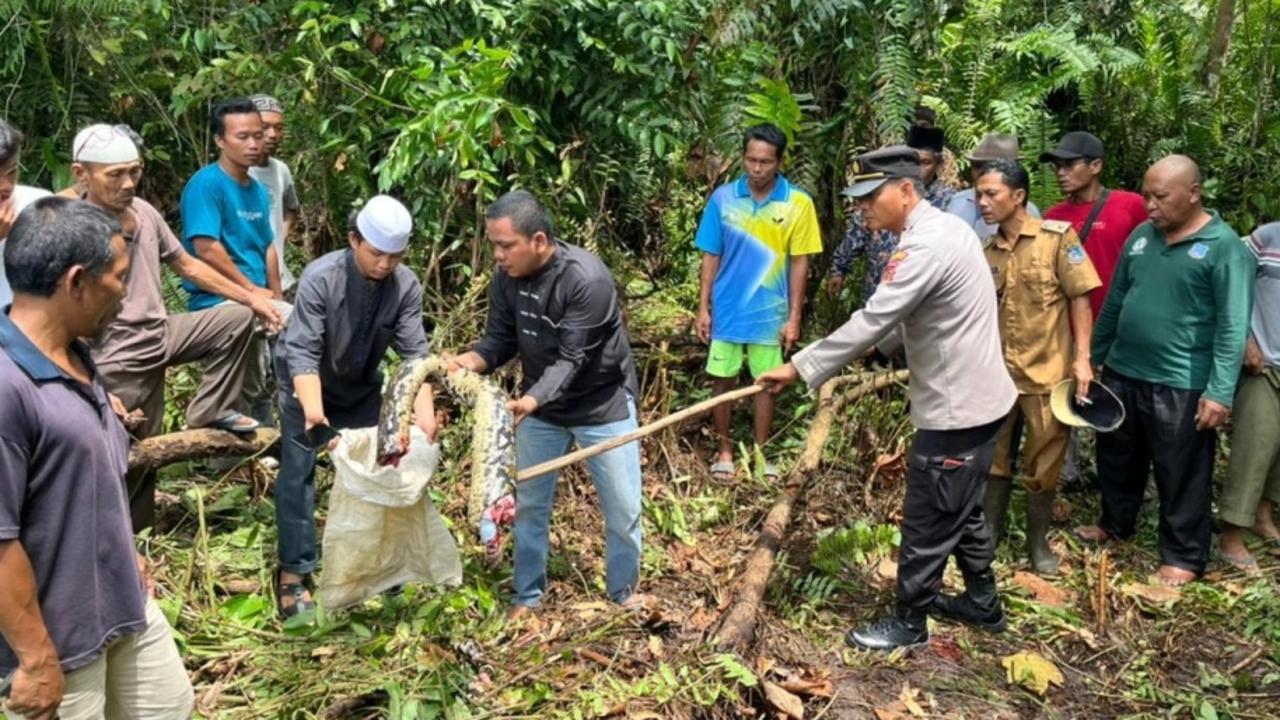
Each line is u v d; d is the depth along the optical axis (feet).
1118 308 15.66
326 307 11.85
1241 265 14.05
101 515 7.51
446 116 15.29
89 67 18.53
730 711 11.27
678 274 22.44
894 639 12.94
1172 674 12.87
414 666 11.36
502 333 12.62
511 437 10.93
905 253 11.82
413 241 17.92
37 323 7.14
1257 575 15.20
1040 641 13.42
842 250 18.88
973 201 16.99
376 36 17.38
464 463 15.79
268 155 16.01
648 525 15.55
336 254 11.97
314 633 11.93
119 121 18.88
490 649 12.08
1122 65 22.71
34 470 7.05
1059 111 24.45
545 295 11.64
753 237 17.08
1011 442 15.26
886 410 17.93
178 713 8.58
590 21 17.57
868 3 19.94
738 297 17.25
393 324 12.28
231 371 14.10
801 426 18.92
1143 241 15.14
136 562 7.93
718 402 12.50
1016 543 16.12
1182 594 14.53
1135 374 15.06
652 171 20.51
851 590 14.42
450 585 12.38
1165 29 25.29
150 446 13.33
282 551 12.71
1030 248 14.55
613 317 12.06
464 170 15.96
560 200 18.13
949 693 12.19
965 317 12.00
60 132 18.26
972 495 12.48
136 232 13.01
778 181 17.26
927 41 21.08
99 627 7.52
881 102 19.49
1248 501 15.19
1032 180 21.36
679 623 12.87
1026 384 14.66
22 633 6.93
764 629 13.00
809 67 20.80
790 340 17.54
